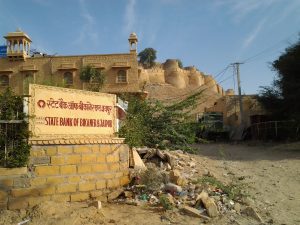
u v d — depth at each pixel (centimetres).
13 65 3366
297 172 1307
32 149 714
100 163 810
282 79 2962
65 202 731
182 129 1523
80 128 805
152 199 791
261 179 1173
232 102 4416
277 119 3256
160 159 1095
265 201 887
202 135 3616
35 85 743
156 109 1495
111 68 3294
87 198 773
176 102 1669
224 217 719
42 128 742
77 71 3309
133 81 3266
